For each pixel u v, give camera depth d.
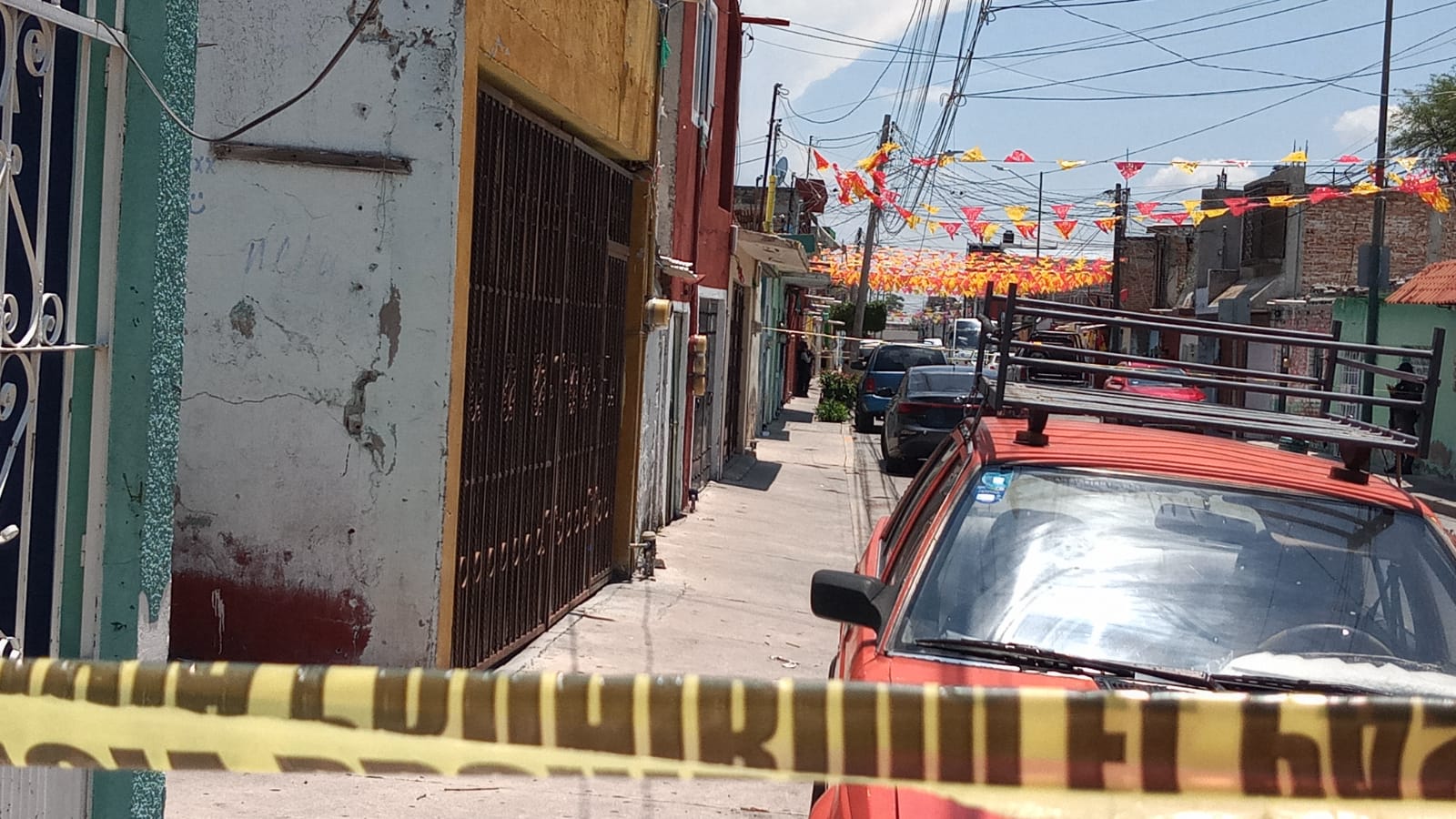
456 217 5.87
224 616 6.06
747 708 1.73
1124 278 54.75
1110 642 3.38
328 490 6.01
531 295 7.43
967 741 1.71
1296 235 37.00
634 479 9.99
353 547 5.99
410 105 5.86
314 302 5.97
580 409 8.72
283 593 6.04
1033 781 1.70
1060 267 35.59
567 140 8.03
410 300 5.92
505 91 6.82
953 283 36.78
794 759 1.73
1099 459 4.10
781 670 7.53
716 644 8.01
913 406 18.95
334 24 5.88
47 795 3.07
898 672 3.23
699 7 13.65
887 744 1.72
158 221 3.33
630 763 1.75
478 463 6.61
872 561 4.85
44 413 3.06
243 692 1.81
